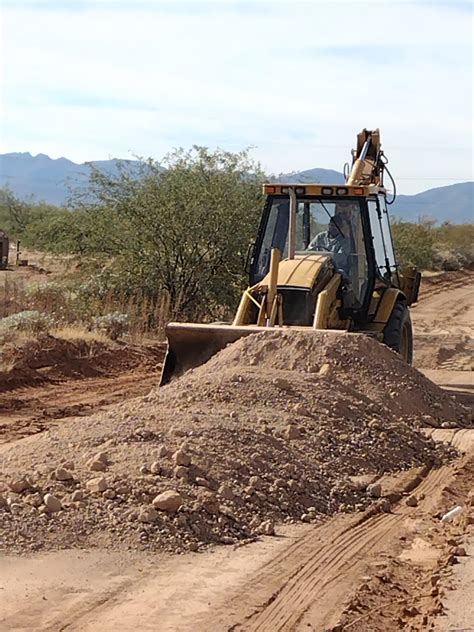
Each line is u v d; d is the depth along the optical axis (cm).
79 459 944
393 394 1359
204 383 1266
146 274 2684
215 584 738
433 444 1242
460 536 880
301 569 784
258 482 947
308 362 1383
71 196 2759
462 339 2698
